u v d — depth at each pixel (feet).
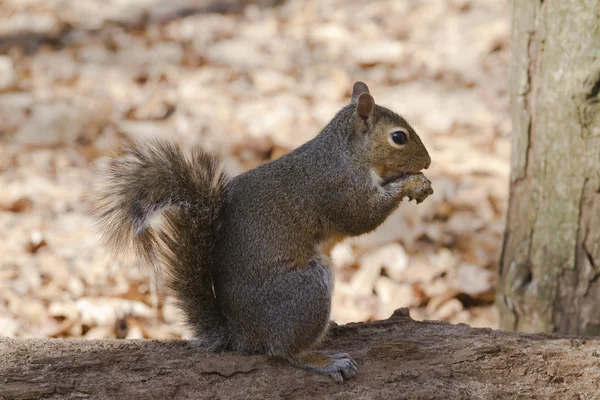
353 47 71.61
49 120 57.57
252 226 25.12
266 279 24.76
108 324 37.04
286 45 72.74
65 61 68.64
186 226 25.14
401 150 27.48
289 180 25.95
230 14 79.61
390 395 23.08
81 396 23.00
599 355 24.91
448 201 48.75
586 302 31.09
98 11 79.97
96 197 25.46
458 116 59.26
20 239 44.24
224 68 68.28
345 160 26.73
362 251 44.78
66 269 40.93
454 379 23.80
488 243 45.65
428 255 44.96
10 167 52.37
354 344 26.45
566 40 29.86
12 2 80.64
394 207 27.30
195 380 23.75
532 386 23.58
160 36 74.08
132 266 40.52
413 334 27.02
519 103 32.35
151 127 58.18
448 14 76.13
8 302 38.37
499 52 68.54
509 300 33.40
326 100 62.80
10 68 65.98
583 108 29.76
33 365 24.52
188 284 25.32
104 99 61.93
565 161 30.76
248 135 57.06
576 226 30.91
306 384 23.61
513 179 33.32
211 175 25.64
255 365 24.27
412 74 66.08
